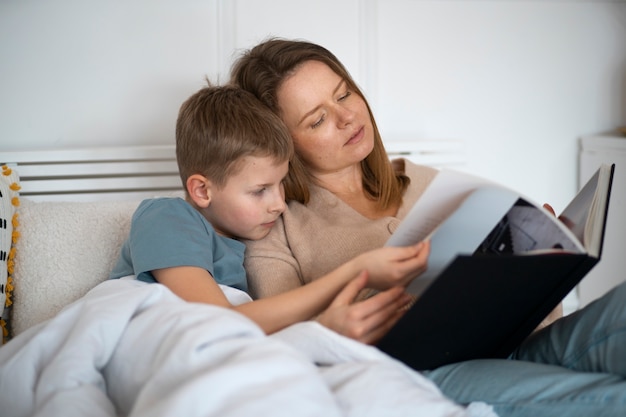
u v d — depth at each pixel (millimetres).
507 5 2207
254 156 1340
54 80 1941
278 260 1424
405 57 2154
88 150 1857
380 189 1577
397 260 1081
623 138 2111
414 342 1097
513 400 1050
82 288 1524
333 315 1098
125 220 1597
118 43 1962
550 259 1031
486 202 1073
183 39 1991
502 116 2248
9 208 1550
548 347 1208
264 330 1188
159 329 1042
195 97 1463
